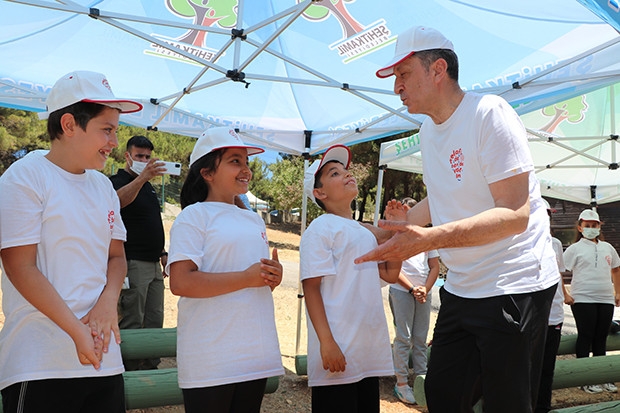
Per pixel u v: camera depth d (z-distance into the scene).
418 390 4.30
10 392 1.93
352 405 2.76
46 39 4.73
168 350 4.27
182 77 5.42
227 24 4.70
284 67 5.50
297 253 17.19
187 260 2.42
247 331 2.43
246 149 2.73
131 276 4.38
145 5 4.39
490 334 2.27
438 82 2.37
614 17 2.32
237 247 2.54
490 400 2.31
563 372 4.82
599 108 7.41
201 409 2.35
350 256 2.89
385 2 4.37
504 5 4.14
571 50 4.58
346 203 3.15
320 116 6.12
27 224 1.91
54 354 1.94
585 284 5.48
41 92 5.30
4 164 20.05
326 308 2.83
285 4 4.57
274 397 4.58
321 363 2.80
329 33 4.85
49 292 1.88
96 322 1.98
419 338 4.89
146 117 5.66
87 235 2.08
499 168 2.18
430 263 4.94
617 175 9.72
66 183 2.07
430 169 2.54
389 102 5.54
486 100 2.27
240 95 5.80
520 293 2.25
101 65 5.19
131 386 3.65
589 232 5.55
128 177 4.54
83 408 2.04
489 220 2.08
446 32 4.68
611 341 5.80
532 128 8.01
